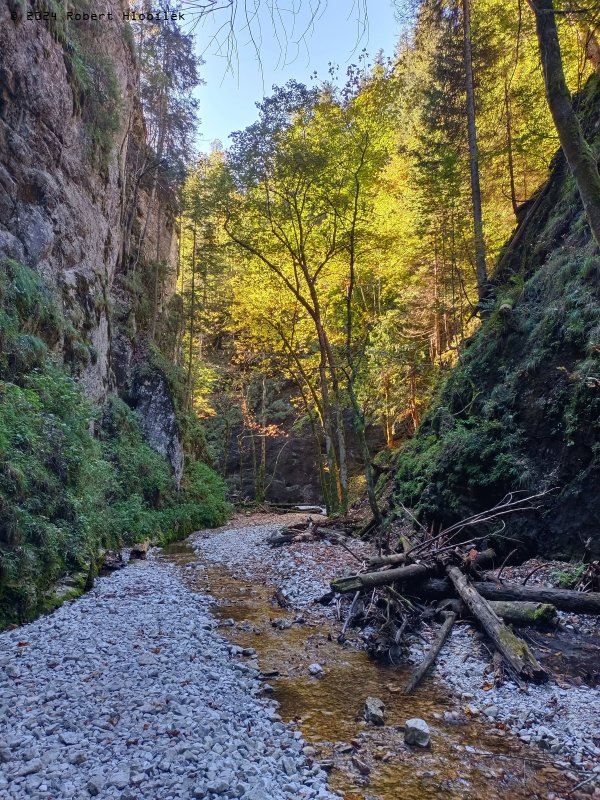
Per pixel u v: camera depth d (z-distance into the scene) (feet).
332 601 26.91
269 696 17.20
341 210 51.11
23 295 34.01
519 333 35.78
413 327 72.18
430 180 49.19
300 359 79.25
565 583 24.17
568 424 28.37
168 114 77.82
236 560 39.34
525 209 46.60
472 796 12.18
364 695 17.33
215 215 56.24
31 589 23.21
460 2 47.65
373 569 26.27
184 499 61.77
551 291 34.22
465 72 46.80
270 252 58.13
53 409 32.27
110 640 20.53
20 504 24.91
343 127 48.73
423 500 35.99
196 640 21.33
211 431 107.96
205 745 13.10
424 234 56.65
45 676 16.87
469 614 22.59
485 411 34.53
